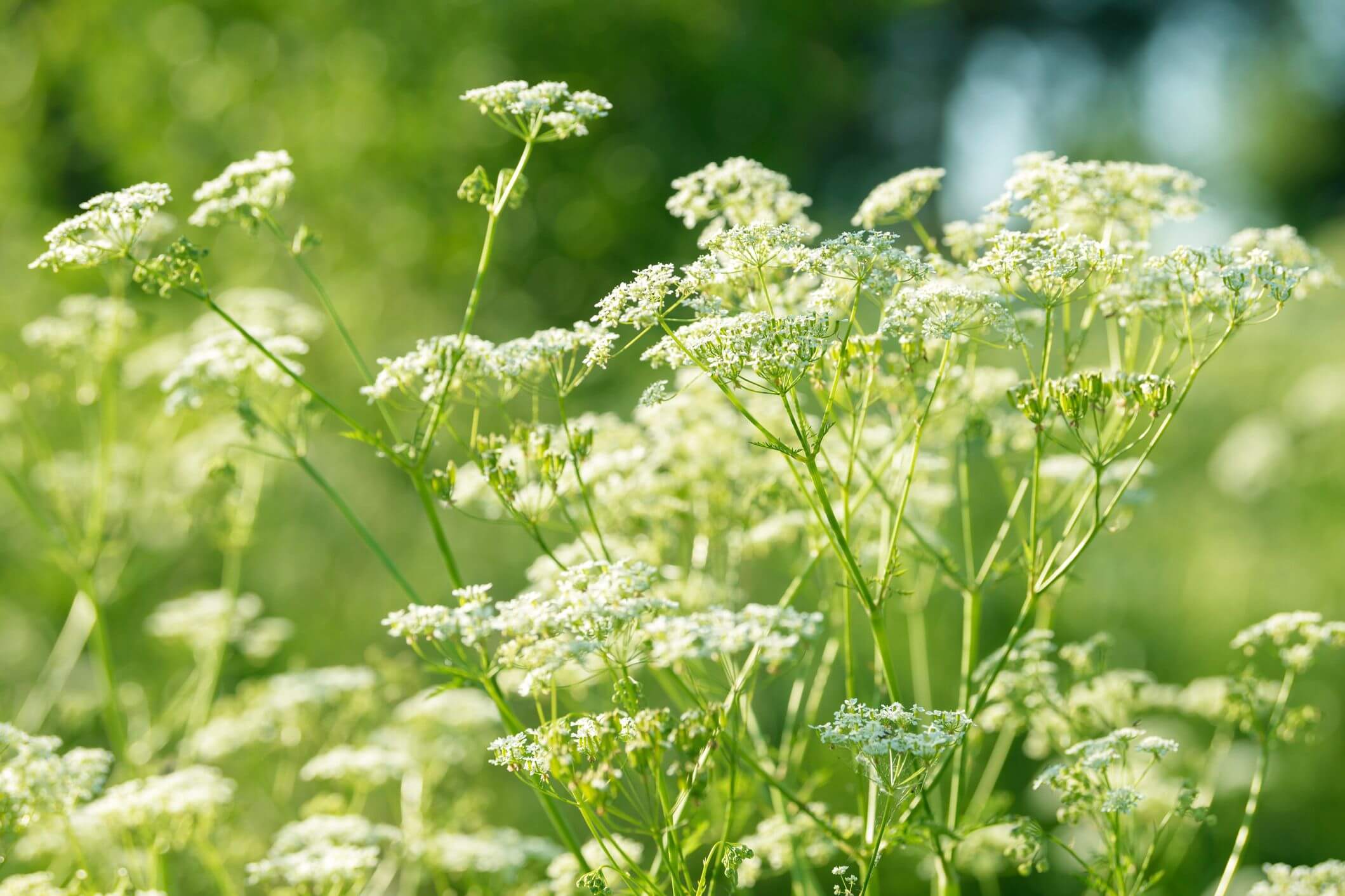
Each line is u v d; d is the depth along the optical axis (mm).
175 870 5637
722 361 3449
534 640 3342
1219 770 6188
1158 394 3598
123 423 9422
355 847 4895
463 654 3717
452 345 3992
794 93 19641
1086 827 6469
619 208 17531
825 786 6781
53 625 9758
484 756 7047
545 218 17422
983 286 4199
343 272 15523
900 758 3375
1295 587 8867
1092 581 8805
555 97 4074
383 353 13125
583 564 3477
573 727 3377
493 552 10047
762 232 3557
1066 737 4641
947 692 7742
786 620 3152
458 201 16891
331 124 16766
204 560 9727
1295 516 9961
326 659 9062
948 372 4367
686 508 4992
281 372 4855
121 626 9375
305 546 9891
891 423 5457
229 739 5586
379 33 17375
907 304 3562
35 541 9711
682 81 18750
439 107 17031
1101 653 5016
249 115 17188
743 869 4363
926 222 22016
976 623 4223
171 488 8109
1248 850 6656
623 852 3258
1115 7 36375
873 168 27000
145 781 5043
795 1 20125
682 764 3789
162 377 7738
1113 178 4484
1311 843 6824
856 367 4145
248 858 5441
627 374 12594
